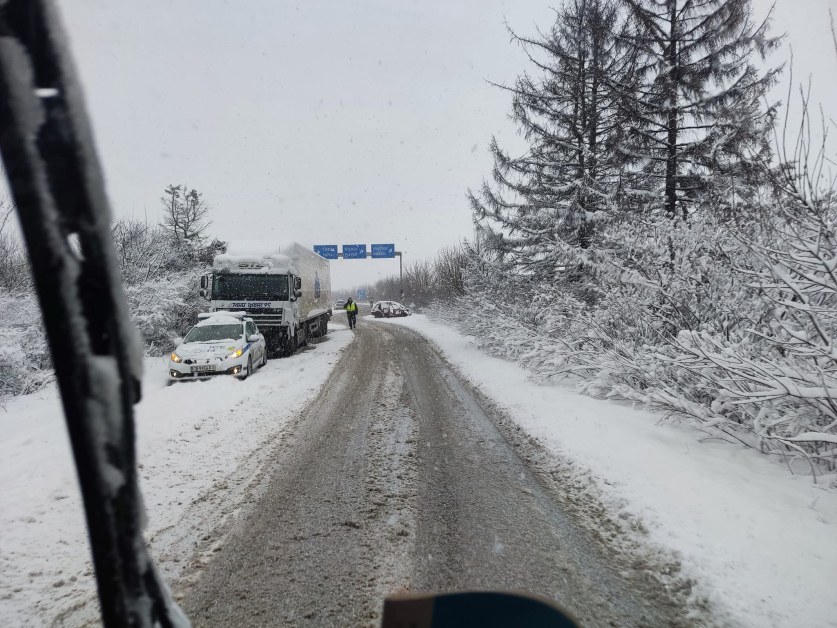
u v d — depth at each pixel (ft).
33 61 2.33
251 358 38.91
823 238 16.12
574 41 45.39
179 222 93.61
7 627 8.98
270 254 50.72
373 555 11.47
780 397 15.46
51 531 12.89
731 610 9.00
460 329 72.33
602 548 11.71
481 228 52.75
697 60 39.11
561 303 37.19
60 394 2.54
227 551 11.69
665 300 25.00
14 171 2.31
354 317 93.91
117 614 2.71
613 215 39.42
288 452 19.34
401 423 23.71
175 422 23.66
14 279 45.85
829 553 10.50
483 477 16.52
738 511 12.56
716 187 37.19
